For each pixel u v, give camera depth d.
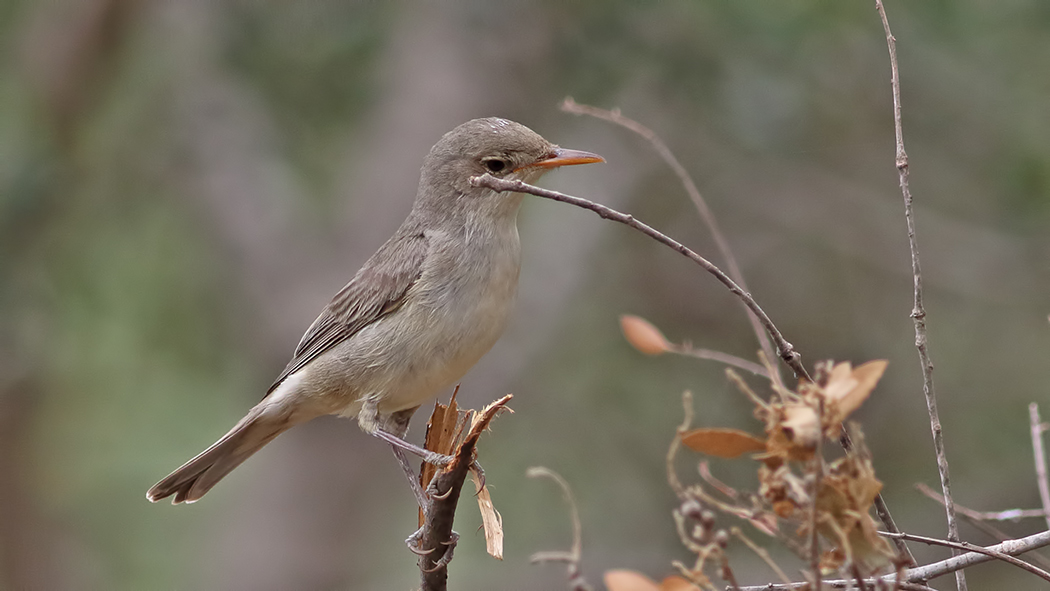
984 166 13.88
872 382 4.10
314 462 15.73
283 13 14.10
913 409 12.79
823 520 4.05
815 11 12.96
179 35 15.34
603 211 4.84
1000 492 11.94
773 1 13.06
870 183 14.66
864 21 13.23
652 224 15.21
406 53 15.48
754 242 14.91
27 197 14.16
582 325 14.99
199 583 15.20
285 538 15.48
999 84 13.41
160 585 15.01
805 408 4.05
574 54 13.97
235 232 15.39
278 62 14.56
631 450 13.77
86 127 15.23
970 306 13.77
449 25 15.27
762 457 4.13
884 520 5.45
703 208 6.58
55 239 14.59
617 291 15.12
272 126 15.78
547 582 12.68
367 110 15.70
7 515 14.71
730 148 14.66
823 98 13.80
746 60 13.23
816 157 14.75
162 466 14.96
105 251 14.97
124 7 14.80
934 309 13.85
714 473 11.95
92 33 14.80
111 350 14.77
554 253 15.30
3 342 14.17
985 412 12.66
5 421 14.69
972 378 12.99
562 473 13.66
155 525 15.28
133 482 15.02
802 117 13.52
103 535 15.05
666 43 13.39
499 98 15.04
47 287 14.21
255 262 15.29
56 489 15.02
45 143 14.52
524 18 14.55
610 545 13.06
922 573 5.30
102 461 15.05
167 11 15.12
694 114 14.34
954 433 12.58
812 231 14.61
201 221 15.59
